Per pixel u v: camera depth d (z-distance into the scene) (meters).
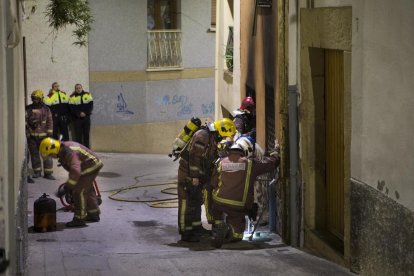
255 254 11.78
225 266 10.80
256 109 15.59
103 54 27.38
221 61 22.03
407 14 8.18
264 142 14.71
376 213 9.22
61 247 12.98
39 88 25.92
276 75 13.49
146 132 28.83
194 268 10.73
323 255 11.37
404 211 8.37
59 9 17.77
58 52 26.17
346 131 10.21
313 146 11.80
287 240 12.58
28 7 22.02
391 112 8.68
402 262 8.45
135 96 28.34
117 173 22.56
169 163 24.78
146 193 19.42
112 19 27.45
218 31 22.55
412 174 8.13
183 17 29.23
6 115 7.04
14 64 9.06
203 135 12.96
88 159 14.97
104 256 11.88
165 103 29.12
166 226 15.40
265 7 14.38
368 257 9.52
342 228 11.33
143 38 28.22
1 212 6.59
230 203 12.45
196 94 29.92
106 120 27.84
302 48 11.77
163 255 11.94
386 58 8.81
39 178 20.75
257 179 13.87
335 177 11.52
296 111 12.16
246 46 16.81
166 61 28.92
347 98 10.14
